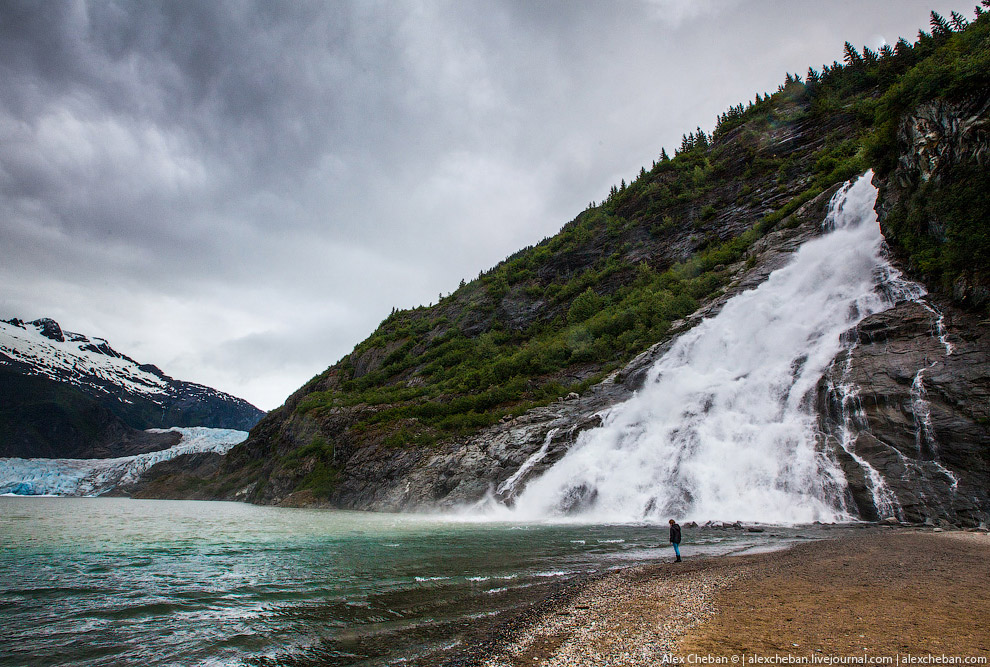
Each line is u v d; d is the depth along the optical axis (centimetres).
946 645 698
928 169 3681
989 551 1491
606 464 3884
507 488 4369
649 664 662
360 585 1337
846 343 3506
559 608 991
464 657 739
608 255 10012
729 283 6081
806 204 6122
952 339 2886
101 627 983
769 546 1775
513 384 6650
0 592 1289
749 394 3669
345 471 6259
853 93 9225
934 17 8594
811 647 704
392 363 11881
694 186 9500
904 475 2489
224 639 891
